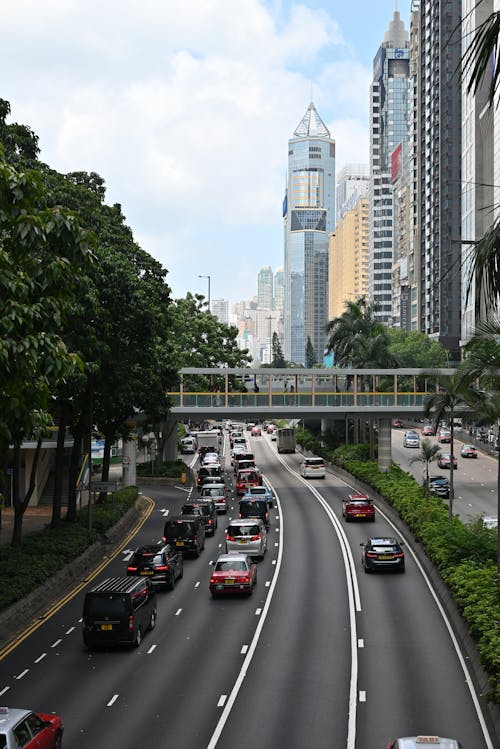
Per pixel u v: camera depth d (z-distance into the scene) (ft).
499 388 96.12
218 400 210.18
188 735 56.24
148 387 144.97
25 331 60.29
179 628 87.81
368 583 110.32
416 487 178.40
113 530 150.51
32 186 58.80
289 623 89.40
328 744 54.70
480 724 58.54
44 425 72.90
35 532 132.46
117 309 124.88
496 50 30.45
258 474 214.48
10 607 90.94
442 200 517.55
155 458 267.39
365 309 265.75
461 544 107.14
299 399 212.43
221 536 153.89
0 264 55.72
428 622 89.35
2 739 44.32
